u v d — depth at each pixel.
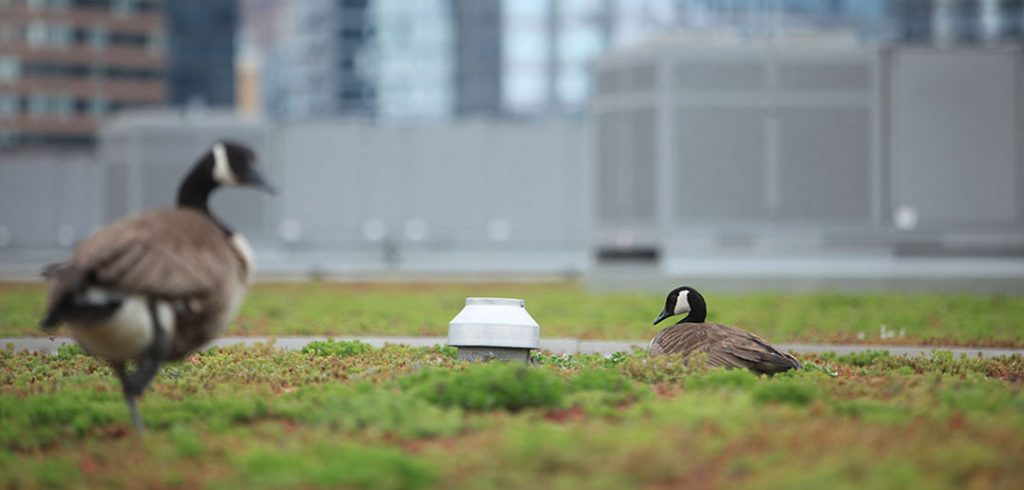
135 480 10.47
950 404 13.23
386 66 108.50
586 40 99.19
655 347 16.36
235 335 23.41
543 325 26.20
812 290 38.59
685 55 40.16
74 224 55.91
